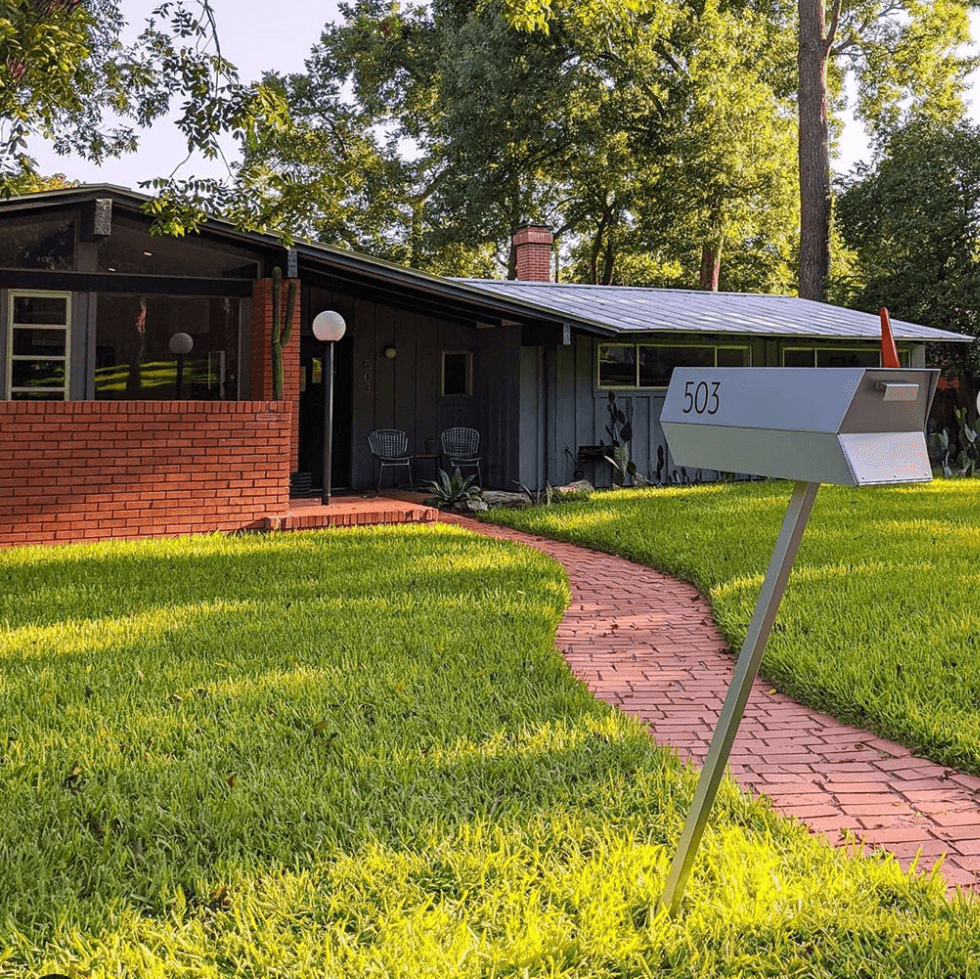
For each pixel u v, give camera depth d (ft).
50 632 19.95
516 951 8.81
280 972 8.63
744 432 8.16
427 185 112.57
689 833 9.17
